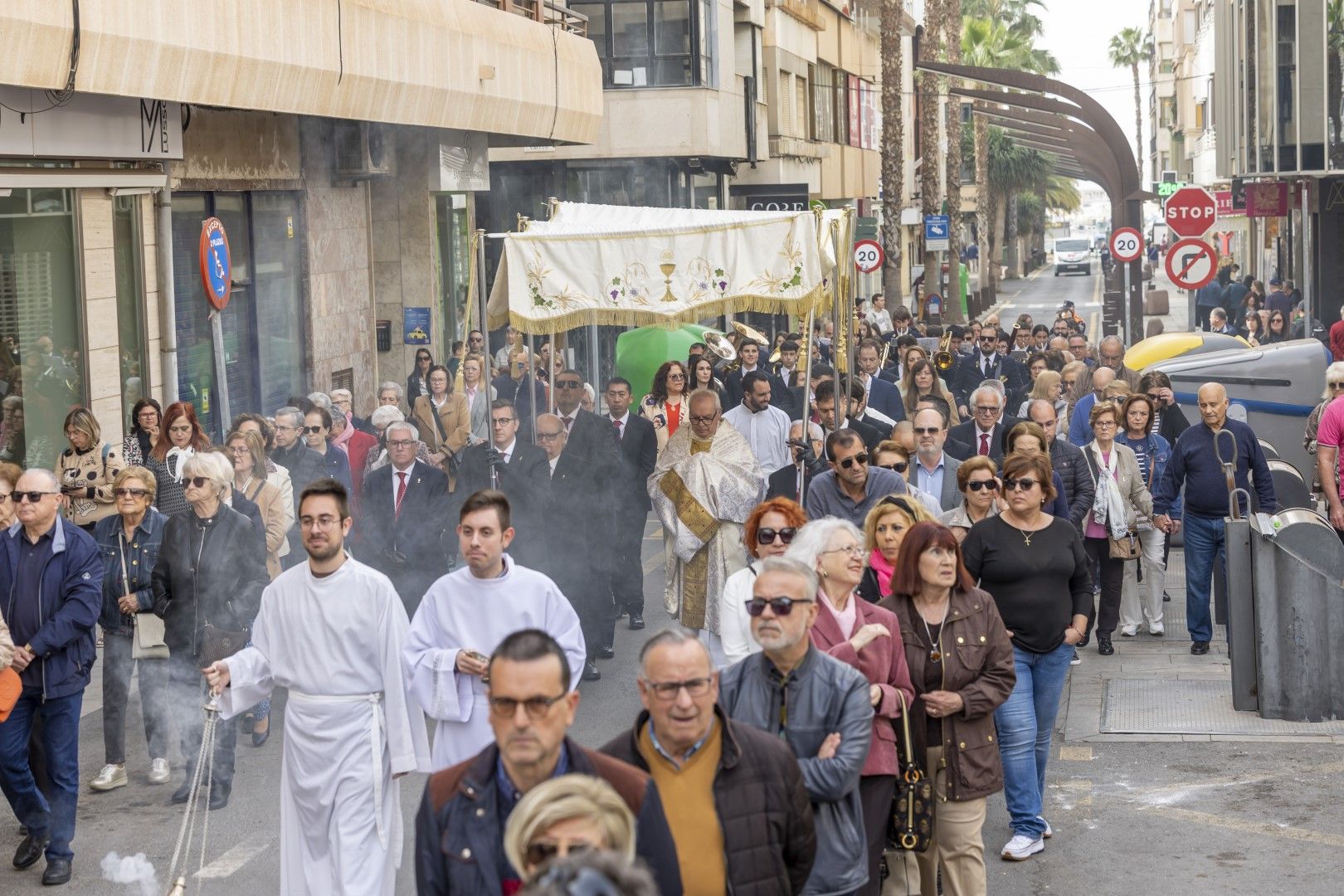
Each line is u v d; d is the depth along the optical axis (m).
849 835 12.98
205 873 18.56
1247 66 96.00
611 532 28.48
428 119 46.41
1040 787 19.19
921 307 113.50
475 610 15.73
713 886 11.15
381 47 42.75
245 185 43.72
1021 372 49.41
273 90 37.53
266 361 45.81
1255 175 92.25
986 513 20.38
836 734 12.84
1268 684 23.38
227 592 21.44
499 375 44.03
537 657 9.73
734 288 26.50
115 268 36.38
